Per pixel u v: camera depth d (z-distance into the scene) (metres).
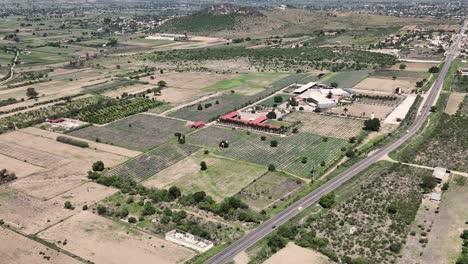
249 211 140.75
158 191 152.00
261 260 114.31
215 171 170.50
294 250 118.44
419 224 131.50
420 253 117.69
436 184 155.38
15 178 165.62
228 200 143.62
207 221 136.00
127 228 131.88
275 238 121.00
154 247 122.25
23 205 145.88
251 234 127.69
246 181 161.88
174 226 133.12
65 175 167.88
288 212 139.00
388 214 137.12
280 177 164.88
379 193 149.62
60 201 148.38
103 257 117.62
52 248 121.31
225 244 122.69
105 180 160.88
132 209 143.25
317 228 130.25
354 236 126.06
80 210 142.25
